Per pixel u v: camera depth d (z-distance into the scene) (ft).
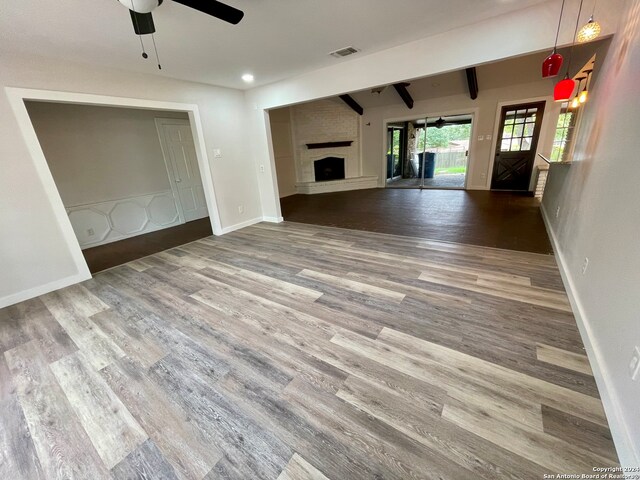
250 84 14.38
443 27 8.85
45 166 9.45
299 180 27.73
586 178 7.53
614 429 3.91
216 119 14.53
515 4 7.57
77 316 8.04
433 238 12.43
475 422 4.31
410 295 7.94
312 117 26.14
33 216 9.33
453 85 20.75
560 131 15.88
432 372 5.30
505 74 18.94
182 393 5.22
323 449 4.09
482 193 21.76
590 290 5.82
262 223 17.46
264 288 8.97
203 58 10.11
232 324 7.22
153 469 3.96
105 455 4.19
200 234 15.97
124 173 15.88
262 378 5.45
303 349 6.15
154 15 6.89
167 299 8.68
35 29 7.16
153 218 17.46
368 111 26.13
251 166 16.85
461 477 3.63
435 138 29.48
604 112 6.79
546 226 12.94
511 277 8.54
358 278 9.17
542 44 7.88
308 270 10.05
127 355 6.32
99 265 12.01
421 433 4.21
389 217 16.57
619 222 4.82
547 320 6.50
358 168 27.99
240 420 4.62
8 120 8.64
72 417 4.86
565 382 4.87
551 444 3.92
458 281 8.50
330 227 15.44
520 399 4.62
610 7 6.75
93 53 8.97
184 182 18.86
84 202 14.51
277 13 7.28
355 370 5.48
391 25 8.45
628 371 3.80
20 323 7.87
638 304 3.77
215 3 5.54
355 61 11.39
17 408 5.10
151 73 11.57
